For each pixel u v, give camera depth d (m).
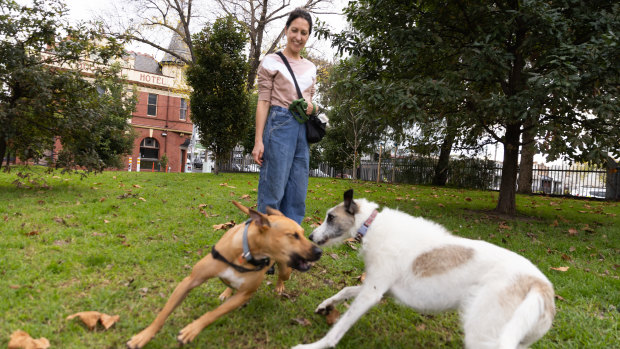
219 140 15.25
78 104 8.13
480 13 7.82
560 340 2.97
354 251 4.94
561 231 7.15
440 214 8.32
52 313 2.73
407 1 8.37
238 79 15.09
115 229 4.97
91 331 2.60
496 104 6.51
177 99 35.56
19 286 3.06
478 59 6.89
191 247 4.50
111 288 3.23
